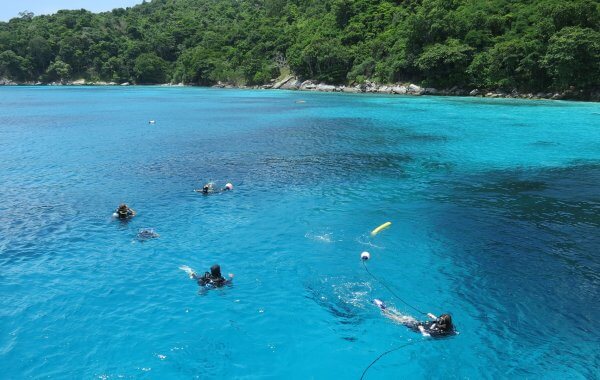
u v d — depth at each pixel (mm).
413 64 85688
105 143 36125
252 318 11297
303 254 14984
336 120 50062
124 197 21141
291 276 13492
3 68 157250
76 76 159500
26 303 11781
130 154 31484
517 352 10062
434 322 10938
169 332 10641
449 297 12406
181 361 9625
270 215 18656
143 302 11930
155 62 151500
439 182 23875
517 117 49812
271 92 104000
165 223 17719
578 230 17141
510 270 13953
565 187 22859
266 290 12680
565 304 12000
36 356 9680
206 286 12773
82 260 14422
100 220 18047
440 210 19406
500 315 11523
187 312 11492
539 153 31250
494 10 82875
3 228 17125
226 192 21938
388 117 52125
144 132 42031
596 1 72188
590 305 11938
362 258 14562
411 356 9938
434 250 15375
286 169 26766
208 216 18500
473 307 11906
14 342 10125
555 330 10859
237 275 13508
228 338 10469
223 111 61156
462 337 10602
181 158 30031
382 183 23672
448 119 49656
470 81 80312
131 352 9875
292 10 141875
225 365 9547
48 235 16484
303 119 51281
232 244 15734
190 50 150625
